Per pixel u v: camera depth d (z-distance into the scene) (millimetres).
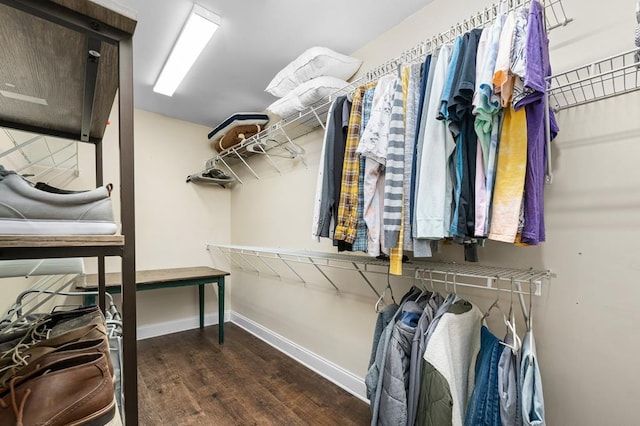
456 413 957
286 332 2465
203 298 3039
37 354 580
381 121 1181
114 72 797
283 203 2568
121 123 613
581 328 1061
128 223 617
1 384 476
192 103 2695
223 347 2541
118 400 751
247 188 3094
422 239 1037
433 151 1015
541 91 793
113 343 844
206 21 1588
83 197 588
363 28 1723
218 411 1646
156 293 2861
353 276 1910
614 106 1014
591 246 1047
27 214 522
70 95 924
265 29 1716
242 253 3127
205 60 2020
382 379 1100
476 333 1167
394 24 1692
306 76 1822
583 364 1052
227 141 2775
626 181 986
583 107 1073
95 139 1271
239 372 2092
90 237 566
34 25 593
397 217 1096
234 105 2734
